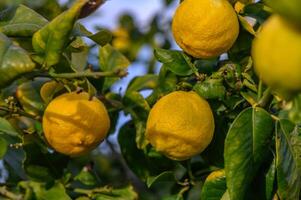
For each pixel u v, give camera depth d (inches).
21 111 42.4
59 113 39.3
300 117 33.5
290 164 38.9
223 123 41.4
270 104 39.8
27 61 36.7
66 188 44.3
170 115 38.8
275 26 30.8
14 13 41.2
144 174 44.7
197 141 39.0
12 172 46.6
